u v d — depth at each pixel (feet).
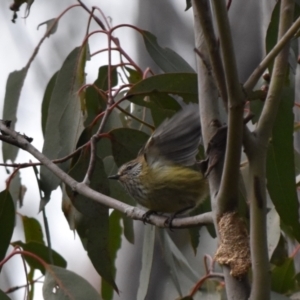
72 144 23.85
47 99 27.48
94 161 19.88
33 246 26.61
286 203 19.08
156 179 22.50
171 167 22.47
